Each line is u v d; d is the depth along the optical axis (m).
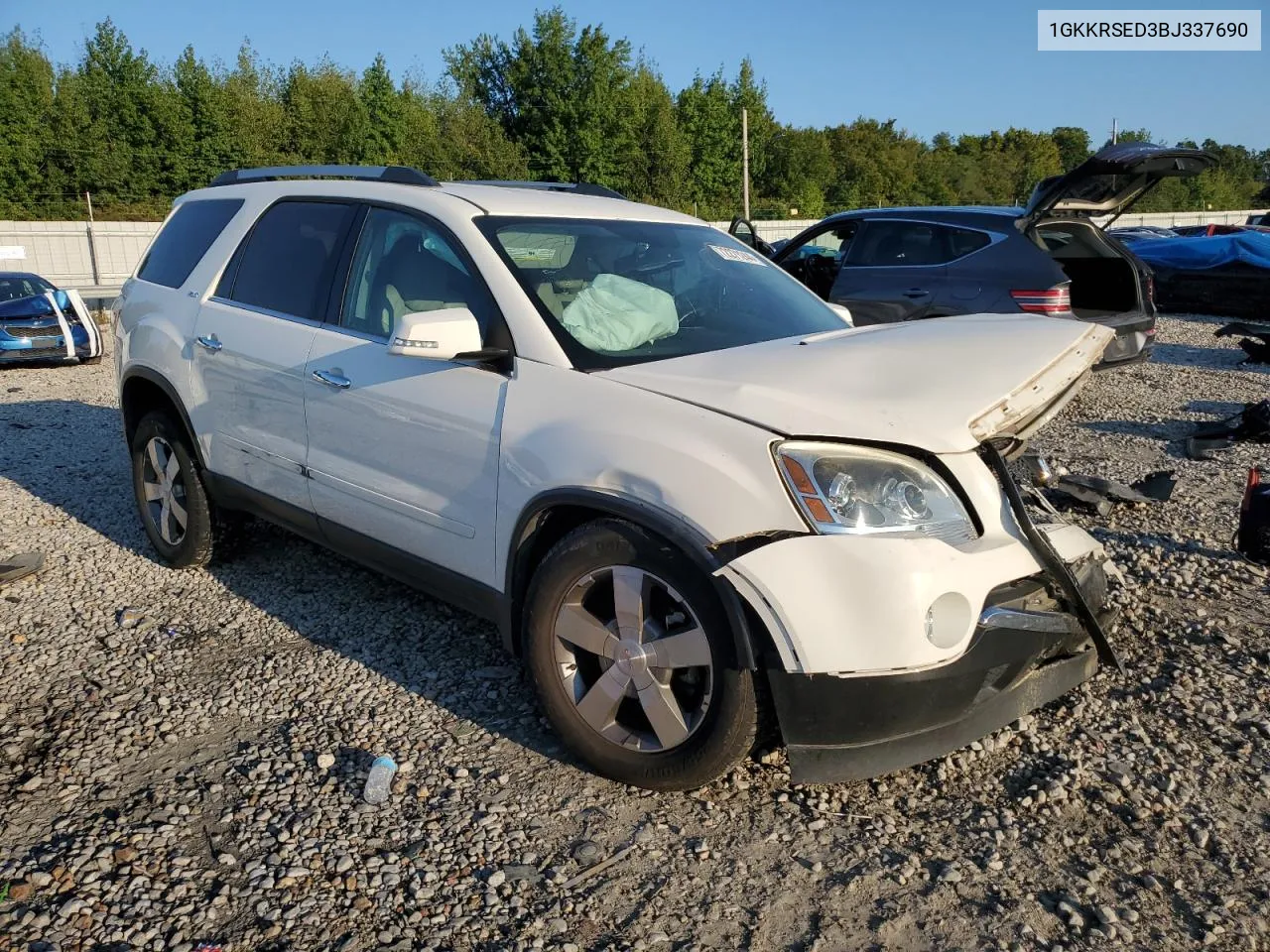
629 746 2.94
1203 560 4.67
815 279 9.45
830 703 2.61
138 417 5.08
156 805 2.91
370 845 2.74
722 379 2.91
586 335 3.26
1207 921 2.40
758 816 2.86
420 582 3.62
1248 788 2.93
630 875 2.61
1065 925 2.41
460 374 3.32
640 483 2.77
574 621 2.99
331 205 4.11
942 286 7.40
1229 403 8.61
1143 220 49.75
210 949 2.35
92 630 4.16
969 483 2.73
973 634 2.63
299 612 4.34
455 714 3.45
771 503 2.60
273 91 56.69
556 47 52.50
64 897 2.52
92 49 48.50
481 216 3.58
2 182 46.41
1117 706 3.40
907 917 2.45
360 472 3.68
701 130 59.09
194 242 4.82
